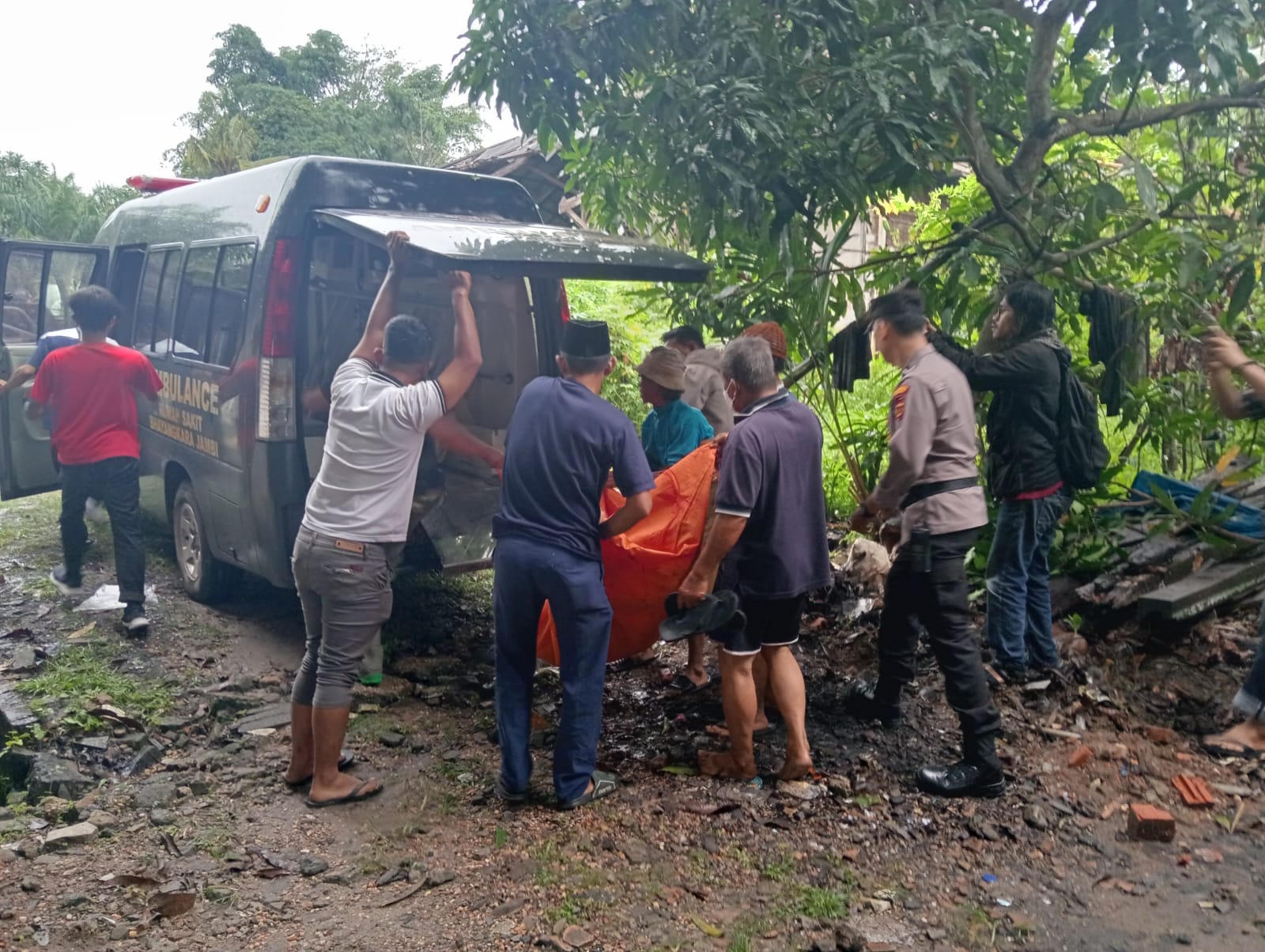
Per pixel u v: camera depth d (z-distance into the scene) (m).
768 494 3.70
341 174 5.11
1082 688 4.61
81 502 5.70
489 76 5.14
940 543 3.80
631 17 4.89
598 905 3.12
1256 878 3.32
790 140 4.63
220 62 41.62
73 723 4.36
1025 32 5.62
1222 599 5.19
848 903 3.15
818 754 4.11
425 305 5.95
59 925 3.08
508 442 3.71
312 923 3.09
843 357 5.35
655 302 6.52
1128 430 7.39
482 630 5.73
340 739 3.80
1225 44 4.43
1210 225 5.39
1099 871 3.37
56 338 6.36
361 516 3.69
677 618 3.73
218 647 5.32
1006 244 5.54
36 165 27.19
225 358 5.33
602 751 4.25
